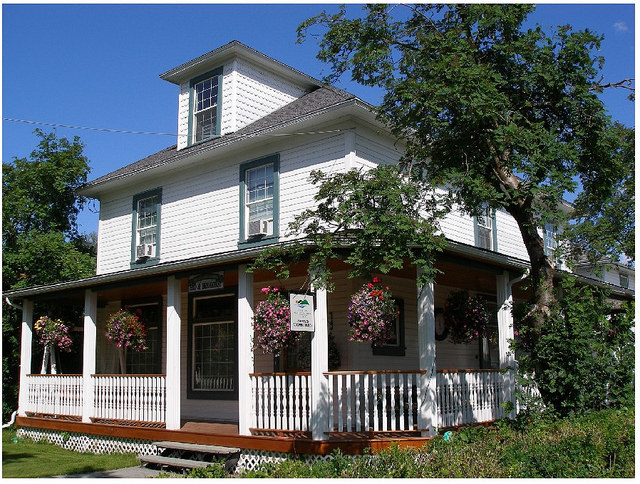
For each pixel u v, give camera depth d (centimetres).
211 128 1689
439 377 1067
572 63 1020
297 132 1364
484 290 1600
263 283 1378
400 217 850
